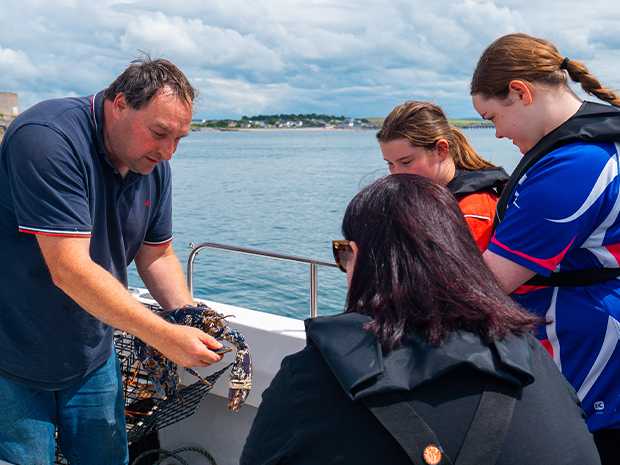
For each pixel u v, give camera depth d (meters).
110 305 1.78
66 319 1.94
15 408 2.00
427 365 1.01
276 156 68.19
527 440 1.00
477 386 1.02
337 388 1.03
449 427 0.99
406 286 1.07
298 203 25.23
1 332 1.97
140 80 1.79
